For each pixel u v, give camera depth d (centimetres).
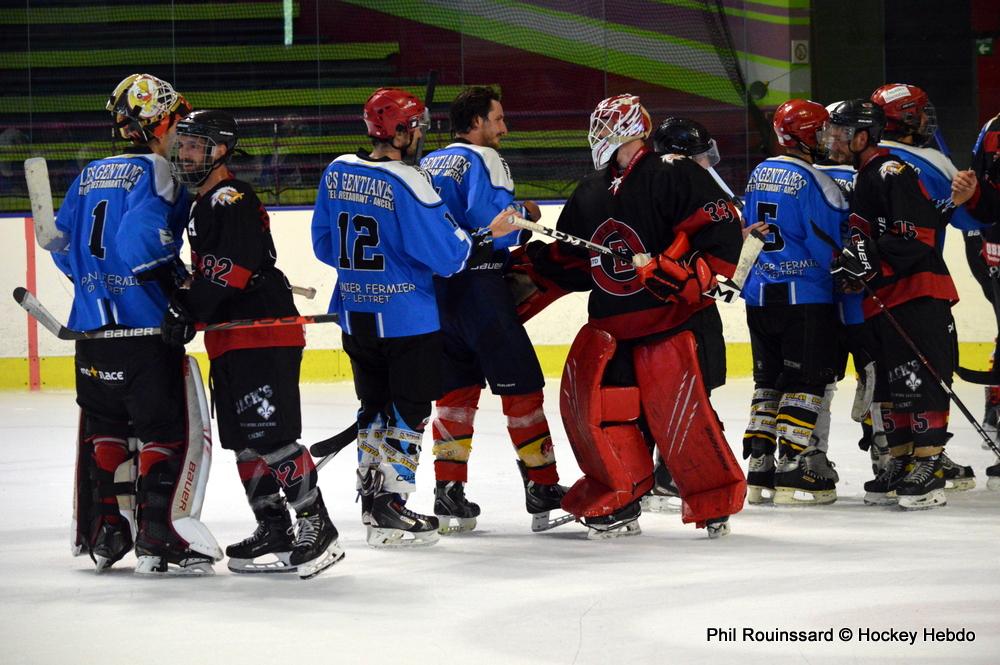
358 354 1177
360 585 999
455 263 1112
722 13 3206
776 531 1212
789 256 1368
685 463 1172
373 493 1167
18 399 2486
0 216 2617
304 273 2655
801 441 1370
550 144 3166
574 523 1286
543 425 1233
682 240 1138
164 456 1051
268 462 1032
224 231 981
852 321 1381
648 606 912
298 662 785
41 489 1518
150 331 1020
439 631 854
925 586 959
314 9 3441
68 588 1005
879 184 1300
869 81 3072
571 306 2655
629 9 3331
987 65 2966
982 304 2575
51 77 3234
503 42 3397
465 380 1250
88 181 1054
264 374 1023
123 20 3303
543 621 875
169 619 897
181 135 993
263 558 1145
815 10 3095
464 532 1245
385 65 3441
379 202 1115
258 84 3384
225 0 3397
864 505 1376
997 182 1464
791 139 1391
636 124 1155
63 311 2636
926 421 1328
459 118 1268
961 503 1371
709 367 1176
